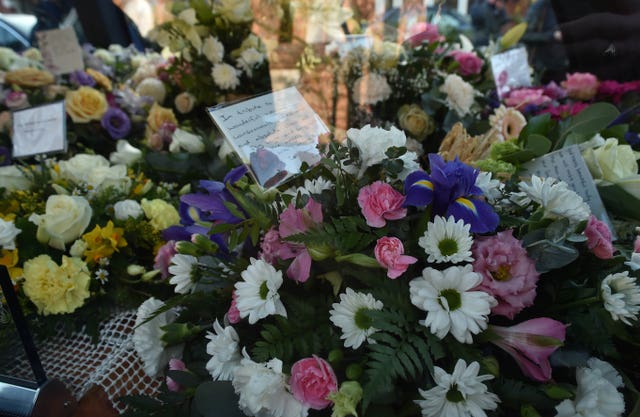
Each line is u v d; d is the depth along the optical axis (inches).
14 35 73.4
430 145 51.0
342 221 21.7
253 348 23.1
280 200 25.8
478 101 53.7
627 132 41.7
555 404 20.2
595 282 23.2
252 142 28.5
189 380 24.6
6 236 34.3
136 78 64.5
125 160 50.7
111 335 34.3
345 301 21.1
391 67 49.8
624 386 22.7
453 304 19.9
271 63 51.5
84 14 78.8
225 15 51.0
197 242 26.6
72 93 56.4
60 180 44.0
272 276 22.3
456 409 19.1
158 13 52.9
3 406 26.9
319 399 19.7
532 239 22.0
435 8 59.5
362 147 24.1
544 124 37.8
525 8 67.5
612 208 31.5
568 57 63.4
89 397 29.6
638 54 55.4
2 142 57.7
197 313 27.4
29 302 35.2
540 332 20.1
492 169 30.0
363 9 53.4
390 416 19.9
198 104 57.0
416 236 22.3
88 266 36.1
